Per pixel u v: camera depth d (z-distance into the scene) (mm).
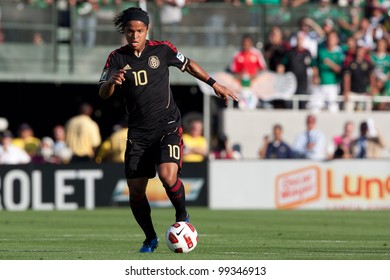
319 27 91000
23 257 35281
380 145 82312
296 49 86750
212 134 88438
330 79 88312
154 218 62469
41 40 90625
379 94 90312
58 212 70188
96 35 91562
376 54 91812
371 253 37438
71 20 90750
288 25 91188
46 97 95250
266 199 76625
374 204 76812
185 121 83938
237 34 91312
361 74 88625
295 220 61562
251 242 43281
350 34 91500
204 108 88062
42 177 74125
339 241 44062
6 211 71688
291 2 94938
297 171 76688
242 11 91125
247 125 85312
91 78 91125
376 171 76812
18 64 90000
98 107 96125
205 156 79062
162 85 35312
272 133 85438
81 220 60781
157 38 90250
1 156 78375
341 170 76625
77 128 80000
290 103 87625
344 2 96125
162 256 35188
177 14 90375
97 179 75062
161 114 35312
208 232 50344
